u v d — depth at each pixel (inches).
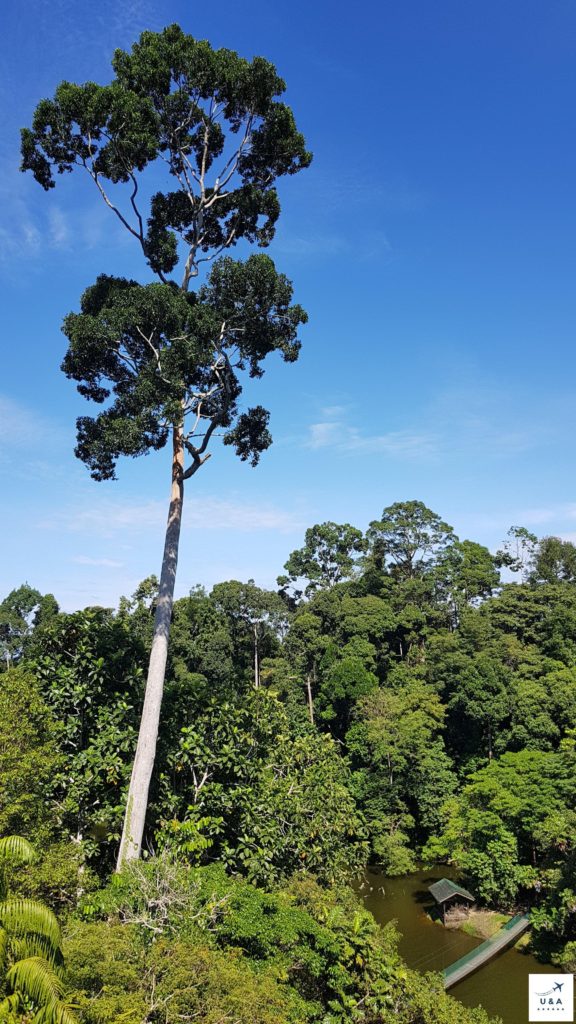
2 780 423.2
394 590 2180.1
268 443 764.6
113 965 314.5
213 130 706.8
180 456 645.3
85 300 658.8
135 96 612.1
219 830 547.2
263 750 673.6
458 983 784.3
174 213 736.3
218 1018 300.4
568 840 848.9
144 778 530.3
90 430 655.8
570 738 1130.7
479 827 992.2
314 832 652.7
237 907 440.8
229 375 720.3
